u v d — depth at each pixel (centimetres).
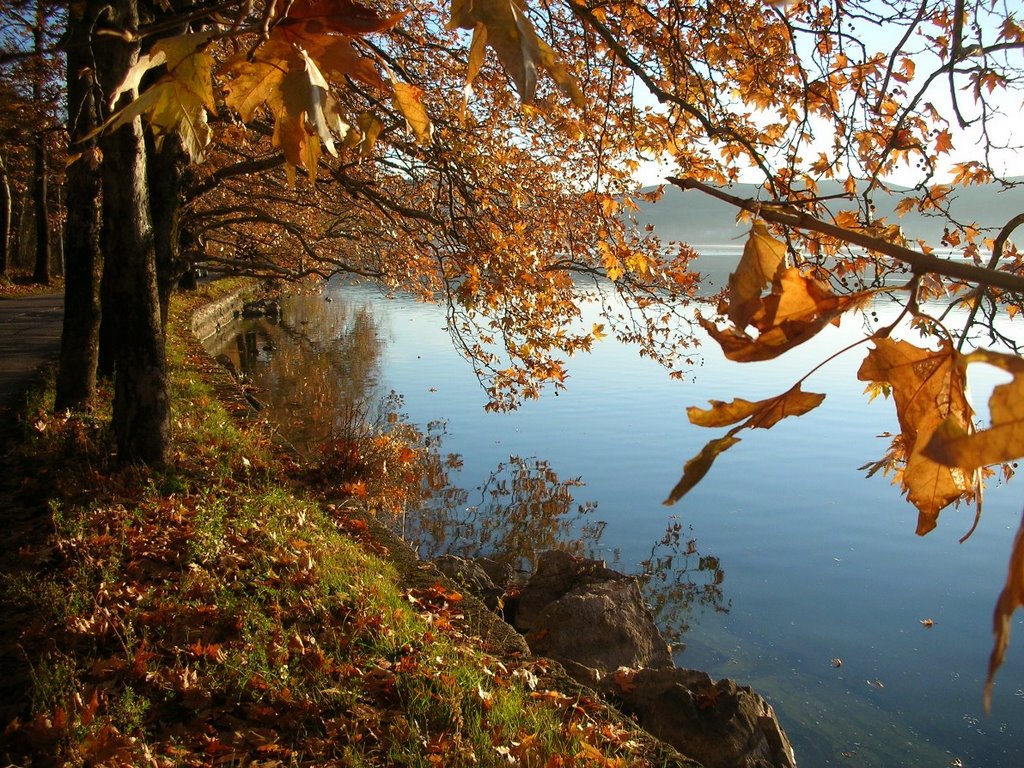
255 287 4225
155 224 955
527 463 1444
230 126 714
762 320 82
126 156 673
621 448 1589
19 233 3559
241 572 528
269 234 1828
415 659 452
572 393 2183
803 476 1449
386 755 369
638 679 557
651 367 2634
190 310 2306
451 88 796
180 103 100
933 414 84
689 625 866
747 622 877
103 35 98
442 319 3981
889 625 877
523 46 90
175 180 957
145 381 700
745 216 243
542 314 779
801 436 1758
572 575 791
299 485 812
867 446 1684
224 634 456
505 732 393
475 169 757
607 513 1204
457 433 1648
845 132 361
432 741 380
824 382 2344
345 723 388
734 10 441
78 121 656
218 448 823
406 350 2791
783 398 81
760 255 84
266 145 1216
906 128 362
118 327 697
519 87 90
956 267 73
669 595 941
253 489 729
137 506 622
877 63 400
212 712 387
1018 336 2741
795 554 1076
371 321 3791
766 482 1406
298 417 1516
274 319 3441
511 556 1004
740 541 1120
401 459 1105
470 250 762
